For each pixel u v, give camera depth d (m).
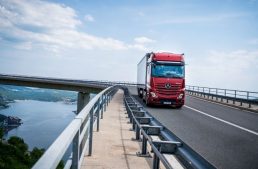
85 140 6.65
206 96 40.03
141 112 10.80
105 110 16.56
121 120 13.22
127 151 7.60
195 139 10.30
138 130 9.03
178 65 20.92
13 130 184.38
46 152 2.15
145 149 7.29
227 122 15.56
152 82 20.83
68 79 93.75
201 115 18.39
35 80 82.25
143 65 26.34
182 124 13.95
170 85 20.80
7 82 89.00
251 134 11.99
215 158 7.66
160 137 7.32
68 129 3.08
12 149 58.38
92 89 70.06
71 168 4.13
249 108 24.12
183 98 21.03
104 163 6.39
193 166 4.02
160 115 17.45
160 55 20.92
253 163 7.29
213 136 11.05
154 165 5.51
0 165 48.25
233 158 7.75
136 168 6.17
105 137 9.21
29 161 58.78
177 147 5.13
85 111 4.46
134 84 85.50
